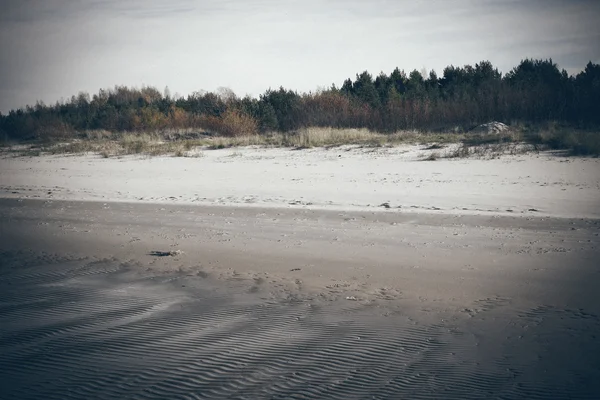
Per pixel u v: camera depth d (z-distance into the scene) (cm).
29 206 1825
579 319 777
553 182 1916
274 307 860
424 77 5025
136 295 931
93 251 1233
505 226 1331
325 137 3412
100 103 6259
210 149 3378
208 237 1320
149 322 804
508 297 877
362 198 1744
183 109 5028
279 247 1209
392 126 3781
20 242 1332
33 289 972
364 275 1009
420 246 1180
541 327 754
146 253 1202
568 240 1190
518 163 2334
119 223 1511
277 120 4272
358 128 3856
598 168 2162
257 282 989
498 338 721
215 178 2311
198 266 1097
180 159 3009
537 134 2903
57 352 701
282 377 623
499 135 2994
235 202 1761
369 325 777
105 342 731
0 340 744
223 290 949
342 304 867
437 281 965
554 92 3656
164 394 589
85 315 838
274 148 3253
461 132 3434
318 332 755
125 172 2603
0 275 1062
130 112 5069
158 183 2230
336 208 1603
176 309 859
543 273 984
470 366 639
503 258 1078
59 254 1214
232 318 816
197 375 632
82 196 2003
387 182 2034
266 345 713
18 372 648
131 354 692
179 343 724
